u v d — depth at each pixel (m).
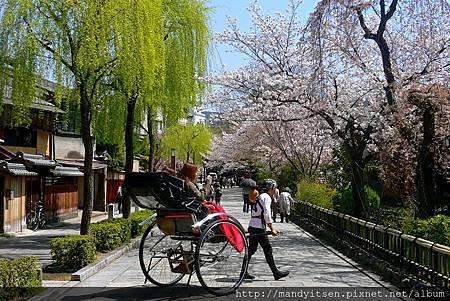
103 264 11.76
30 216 21.16
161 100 16.72
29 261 8.67
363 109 16.61
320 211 19.73
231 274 10.05
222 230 9.02
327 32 16.27
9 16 11.91
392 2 14.52
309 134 25.81
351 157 16.47
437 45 15.42
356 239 13.90
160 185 8.90
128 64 12.23
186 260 9.16
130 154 17.33
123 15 11.91
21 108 13.64
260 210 10.11
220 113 26.05
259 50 20.75
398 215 14.47
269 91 18.62
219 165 57.84
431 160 12.87
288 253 14.45
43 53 12.38
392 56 16.92
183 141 43.12
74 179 28.42
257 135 33.75
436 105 12.51
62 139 28.41
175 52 17.00
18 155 19.05
